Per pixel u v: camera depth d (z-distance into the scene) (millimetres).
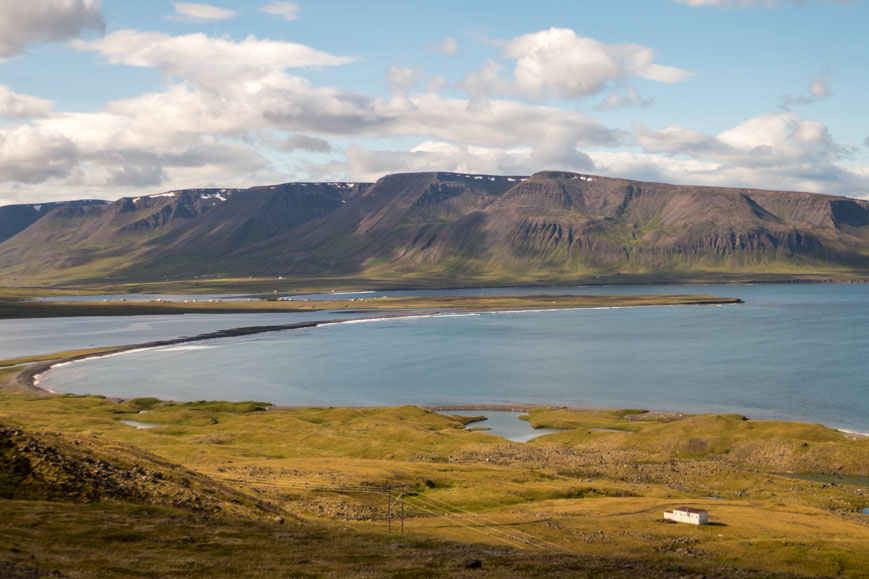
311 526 73312
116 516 64062
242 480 102562
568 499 104312
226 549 57844
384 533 72750
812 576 64812
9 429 83625
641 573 59688
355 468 116125
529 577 55188
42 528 57594
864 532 87938
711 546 79688
